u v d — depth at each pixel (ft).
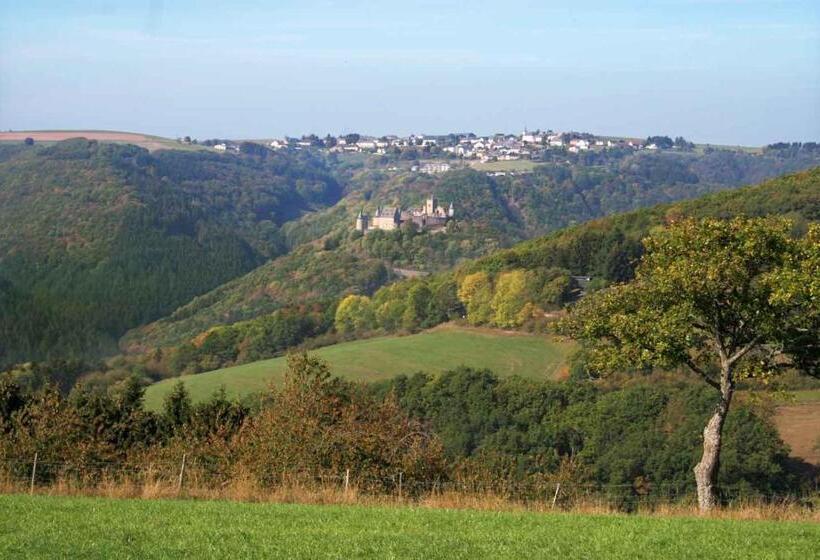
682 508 67.82
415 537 51.65
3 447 80.64
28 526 53.11
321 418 80.48
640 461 111.04
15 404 99.40
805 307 64.80
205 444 84.53
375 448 77.46
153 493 69.00
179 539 49.85
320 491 70.33
